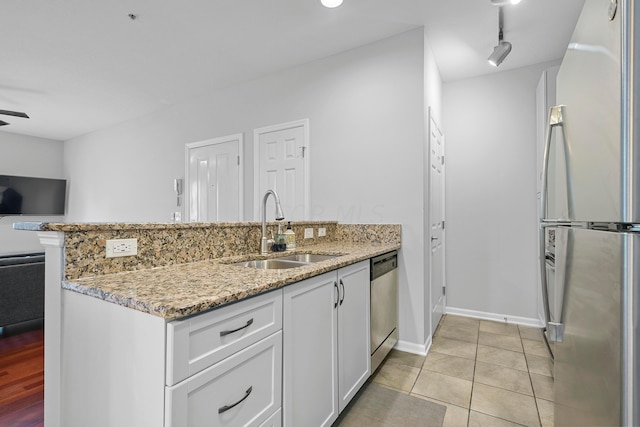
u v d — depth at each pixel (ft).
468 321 10.73
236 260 5.74
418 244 8.41
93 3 7.63
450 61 10.11
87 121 16.67
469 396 6.31
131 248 4.44
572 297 3.49
